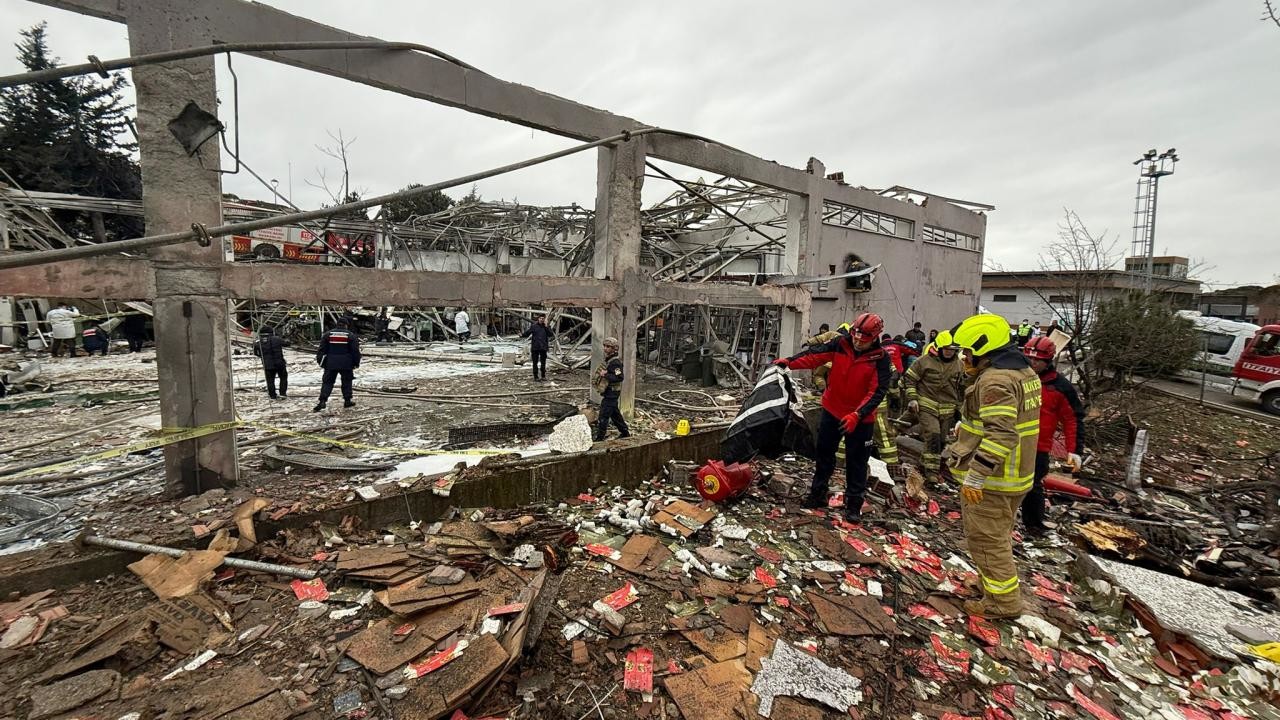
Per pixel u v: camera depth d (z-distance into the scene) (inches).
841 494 226.4
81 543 132.3
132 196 912.3
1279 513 226.1
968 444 149.2
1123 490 257.0
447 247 774.5
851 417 182.7
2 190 357.1
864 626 131.2
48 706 88.5
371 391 377.4
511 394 378.0
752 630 123.9
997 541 139.4
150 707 89.8
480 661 99.7
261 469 206.5
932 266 592.7
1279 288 847.7
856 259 491.5
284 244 705.0
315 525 155.1
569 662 109.1
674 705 99.2
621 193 316.5
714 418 334.3
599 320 334.0
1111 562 181.8
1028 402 137.1
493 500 188.2
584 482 211.8
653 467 238.2
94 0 156.8
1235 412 465.7
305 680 97.5
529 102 271.4
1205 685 123.0
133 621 110.7
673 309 580.7
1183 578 175.9
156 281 169.2
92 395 338.0
